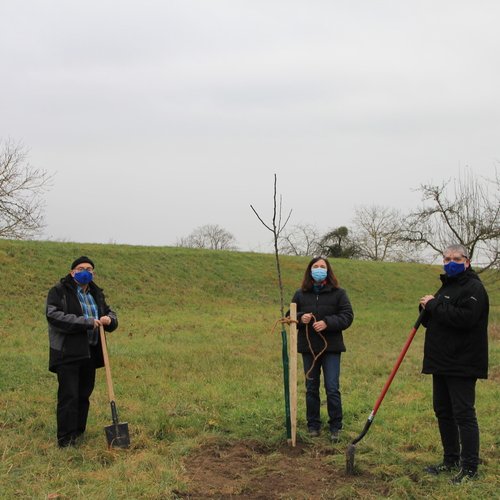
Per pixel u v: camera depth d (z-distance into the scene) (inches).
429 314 216.7
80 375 246.8
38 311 669.9
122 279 867.4
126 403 298.0
